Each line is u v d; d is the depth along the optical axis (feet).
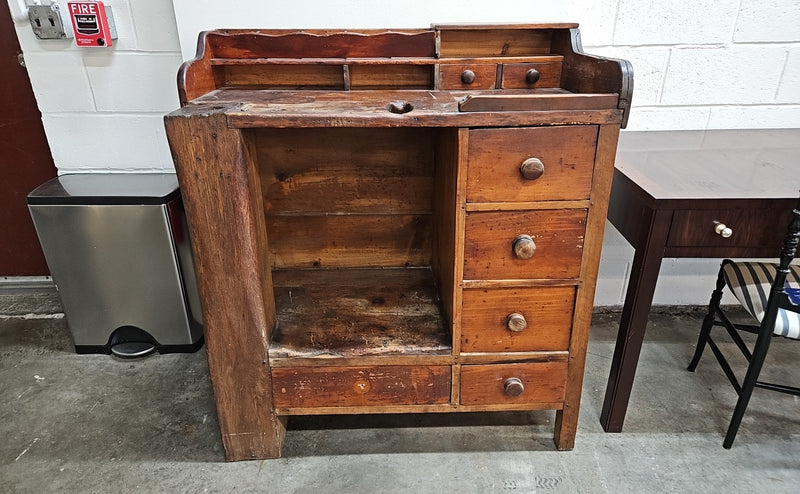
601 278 6.57
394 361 4.16
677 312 6.77
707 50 5.55
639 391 5.34
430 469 4.43
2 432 4.82
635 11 5.33
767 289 4.36
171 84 5.68
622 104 3.40
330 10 5.04
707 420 4.95
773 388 4.38
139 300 5.70
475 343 4.15
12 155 6.27
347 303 4.82
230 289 3.91
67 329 6.42
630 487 4.24
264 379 4.21
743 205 3.83
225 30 4.25
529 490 4.22
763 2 5.33
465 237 3.77
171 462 4.50
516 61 4.33
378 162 5.00
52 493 4.19
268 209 5.16
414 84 4.51
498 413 5.07
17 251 6.83
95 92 5.70
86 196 5.22
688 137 5.56
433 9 5.09
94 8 5.26
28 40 5.44
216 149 3.50
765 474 4.35
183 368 5.74
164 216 5.27
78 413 5.06
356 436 4.79
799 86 5.72
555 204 3.68
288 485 4.27
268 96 4.08
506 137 3.46
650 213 3.94
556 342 4.18
